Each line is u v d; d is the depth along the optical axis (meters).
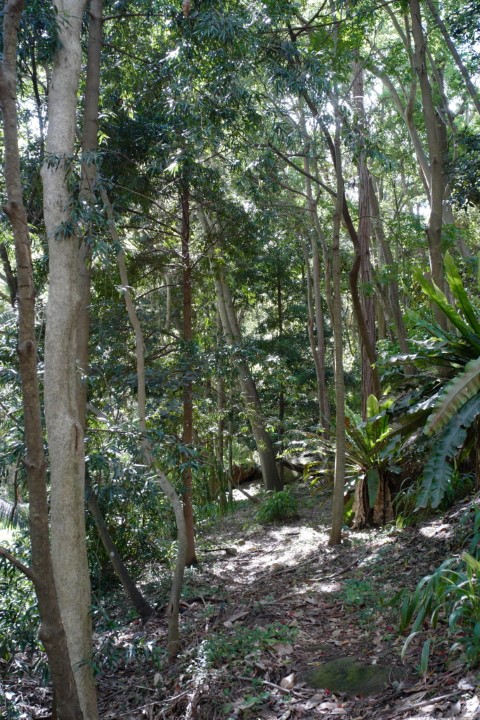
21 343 3.28
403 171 17.62
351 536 8.93
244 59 7.25
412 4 9.95
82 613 4.53
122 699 5.48
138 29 8.12
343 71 8.98
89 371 7.63
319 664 4.95
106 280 8.26
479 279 6.24
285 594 7.18
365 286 11.78
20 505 6.83
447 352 6.59
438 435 5.88
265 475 16.17
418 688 4.00
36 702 5.63
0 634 5.12
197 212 11.68
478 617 3.89
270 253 15.38
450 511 7.68
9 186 3.31
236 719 4.43
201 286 11.38
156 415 8.30
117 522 7.99
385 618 5.46
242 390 14.91
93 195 5.43
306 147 8.40
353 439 9.20
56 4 5.31
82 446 4.67
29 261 3.35
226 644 5.64
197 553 10.65
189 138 7.61
